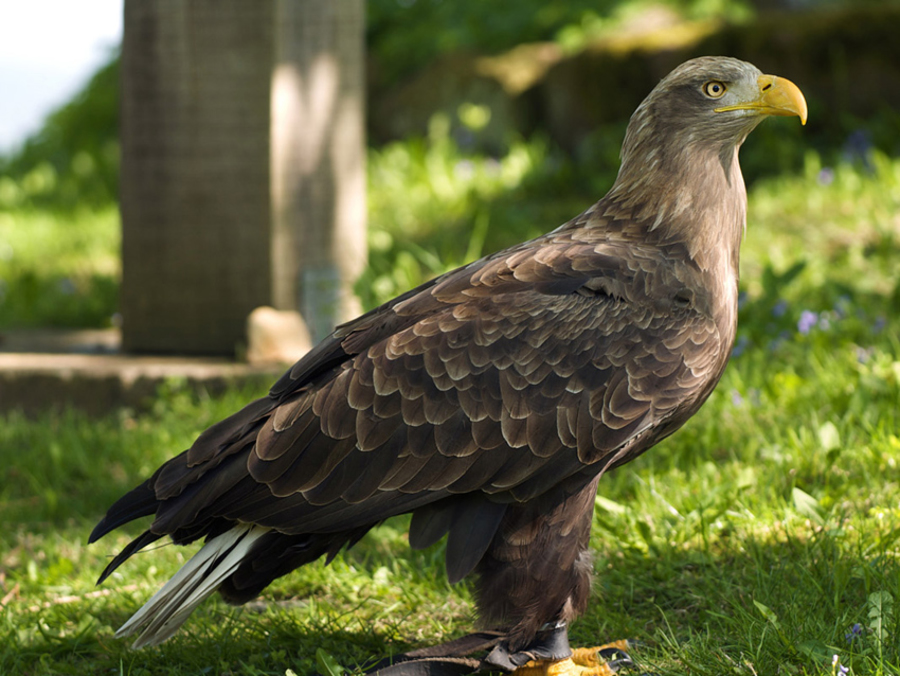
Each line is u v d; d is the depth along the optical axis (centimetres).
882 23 1605
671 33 1772
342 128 1123
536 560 516
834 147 1576
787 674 505
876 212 1325
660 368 506
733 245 551
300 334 1116
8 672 583
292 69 1106
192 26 1112
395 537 732
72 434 972
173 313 1154
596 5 2208
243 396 1023
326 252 1126
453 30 2261
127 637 608
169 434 960
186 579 505
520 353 498
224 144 1126
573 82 1838
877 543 619
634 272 520
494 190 1705
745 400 861
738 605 572
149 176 1141
